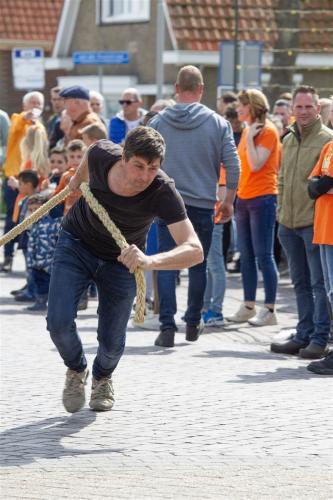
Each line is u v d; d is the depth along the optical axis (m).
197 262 12.59
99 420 14.45
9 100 64.19
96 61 44.34
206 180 19.75
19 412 14.86
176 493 11.18
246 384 16.69
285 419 14.51
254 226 22.45
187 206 19.69
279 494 11.16
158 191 13.03
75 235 14.13
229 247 30.89
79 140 23.95
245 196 22.39
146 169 12.58
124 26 55.16
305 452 12.93
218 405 15.27
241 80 38.47
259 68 38.50
